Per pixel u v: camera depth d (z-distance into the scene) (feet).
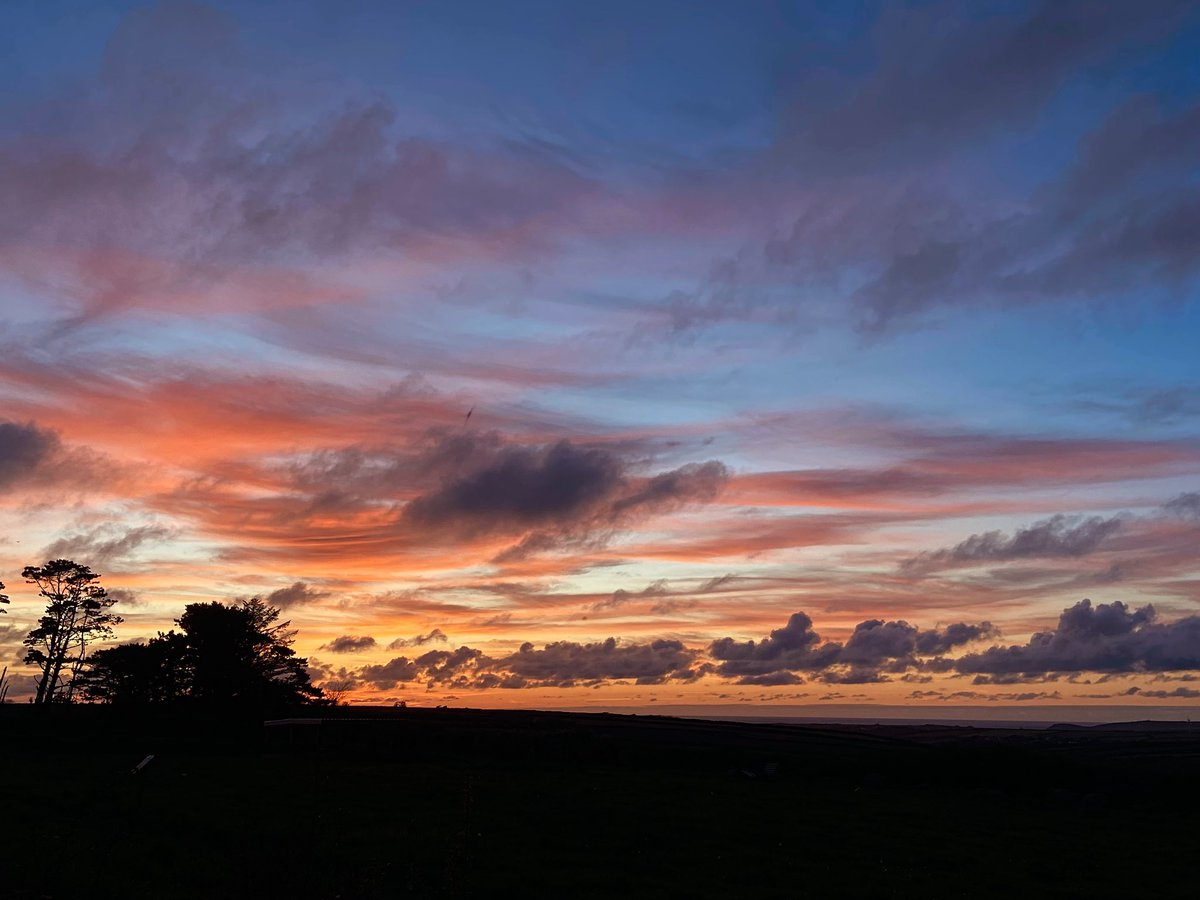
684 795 138.31
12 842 73.36
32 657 255.09
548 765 174.60
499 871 79.36
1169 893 90.07
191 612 244.01
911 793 169.37
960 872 93.20
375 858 78.33
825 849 100.27
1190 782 172.55
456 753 187.32
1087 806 162.09
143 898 57.72
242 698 232.94
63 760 150.51
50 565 262.26
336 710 240.53
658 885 78.33
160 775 128.98
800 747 258.16
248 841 82.53
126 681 227.20
